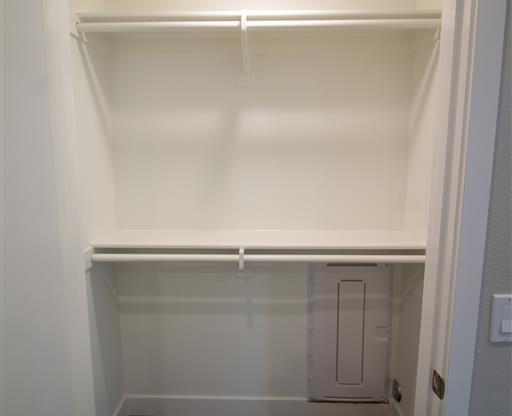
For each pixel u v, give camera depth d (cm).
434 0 129
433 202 72
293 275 168
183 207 163
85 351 88
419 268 144
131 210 163
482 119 60
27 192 66
